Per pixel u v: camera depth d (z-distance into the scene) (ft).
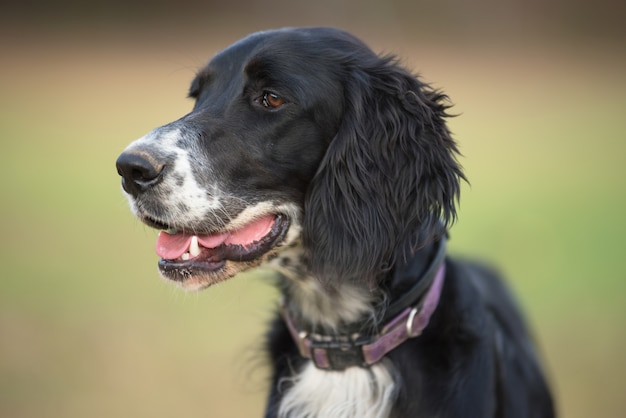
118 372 19.79
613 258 28.37
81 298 24.38
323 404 11.96
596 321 22.75
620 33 129.59
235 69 12.42
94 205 36.73
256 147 11.77
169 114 62.69
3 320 22.49
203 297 23.79
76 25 128.26
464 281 12.59
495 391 12.03
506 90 80.12
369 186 12.12
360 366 11.81
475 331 11.98
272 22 129.80
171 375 19.74
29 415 17.69
